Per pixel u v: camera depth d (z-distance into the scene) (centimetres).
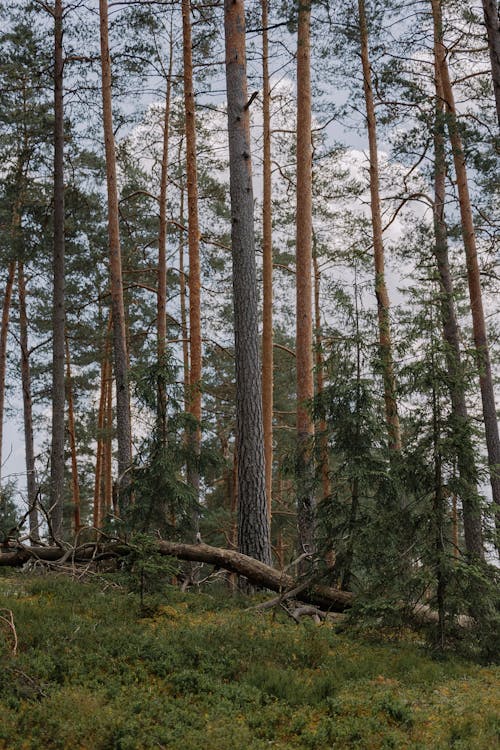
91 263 2783
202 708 782
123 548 1373
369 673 943
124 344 2008
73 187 2397
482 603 1079
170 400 1545
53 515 2003
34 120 2508
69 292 3031
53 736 692
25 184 2595
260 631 1074
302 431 1700
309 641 1020
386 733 728
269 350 2214
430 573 1077
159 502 1485
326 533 1313
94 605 1164
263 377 2206
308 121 1834
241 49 1566
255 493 1466
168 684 837
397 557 1152
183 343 3027
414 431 1168
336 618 1294
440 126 1691
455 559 1123
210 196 2731
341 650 1048
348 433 1270
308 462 1420
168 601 1222
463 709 815
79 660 886
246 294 1512
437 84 2053
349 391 1259
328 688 855
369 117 2166
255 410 1490
